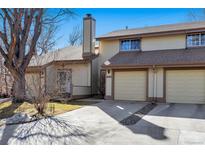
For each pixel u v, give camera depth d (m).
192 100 12.55
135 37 15.81
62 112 10.00
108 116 9.05
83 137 6.04
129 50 16.30
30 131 6.78
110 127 7.15
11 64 11.94
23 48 12.24
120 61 14.55
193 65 11.84
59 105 12.06
